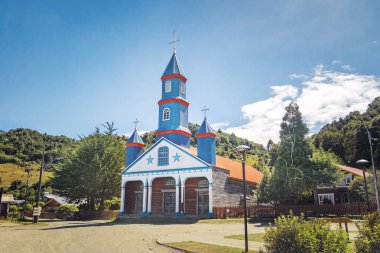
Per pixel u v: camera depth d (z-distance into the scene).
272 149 41.38
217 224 27.78
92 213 39.97
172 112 41.09
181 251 14.06
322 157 31.83
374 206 28.34
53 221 38.69
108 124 47.88
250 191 43.09
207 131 36.12
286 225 9.71
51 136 156.75
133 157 40.91
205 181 36.00
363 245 8.45
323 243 8.84
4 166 117.56
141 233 21.61
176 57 44.19
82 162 42.81
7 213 43.03
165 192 38.00
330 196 46.69
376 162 58.78
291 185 30.56
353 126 72.12
